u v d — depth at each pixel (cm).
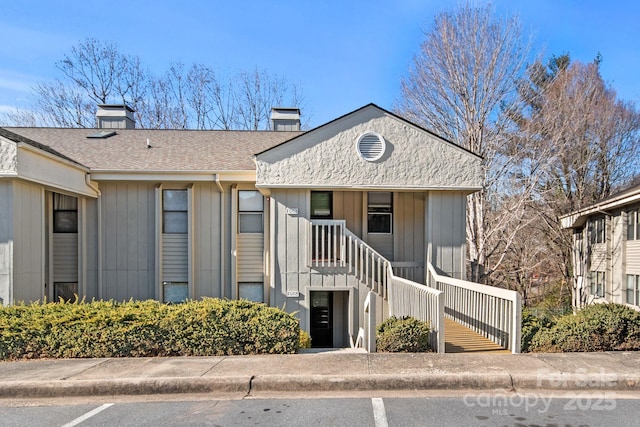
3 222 733
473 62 1700
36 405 433
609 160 2142
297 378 471
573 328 583
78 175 930
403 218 1045
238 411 410
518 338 566
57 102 2552
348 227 1052
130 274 1023
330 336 1049
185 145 1193
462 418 389
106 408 422
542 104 1808
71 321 571
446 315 859
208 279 1039
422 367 503
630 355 552
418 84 1838
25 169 745
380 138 938
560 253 2238
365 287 931
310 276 929
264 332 580
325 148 927
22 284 761
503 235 1800
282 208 932
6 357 554
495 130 1728
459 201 977
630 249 1436
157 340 569
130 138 1238
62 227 1015
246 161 1076
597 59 2247
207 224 1041
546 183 2022
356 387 468
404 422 381
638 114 2152
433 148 951
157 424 382
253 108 2923
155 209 1023
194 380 466
